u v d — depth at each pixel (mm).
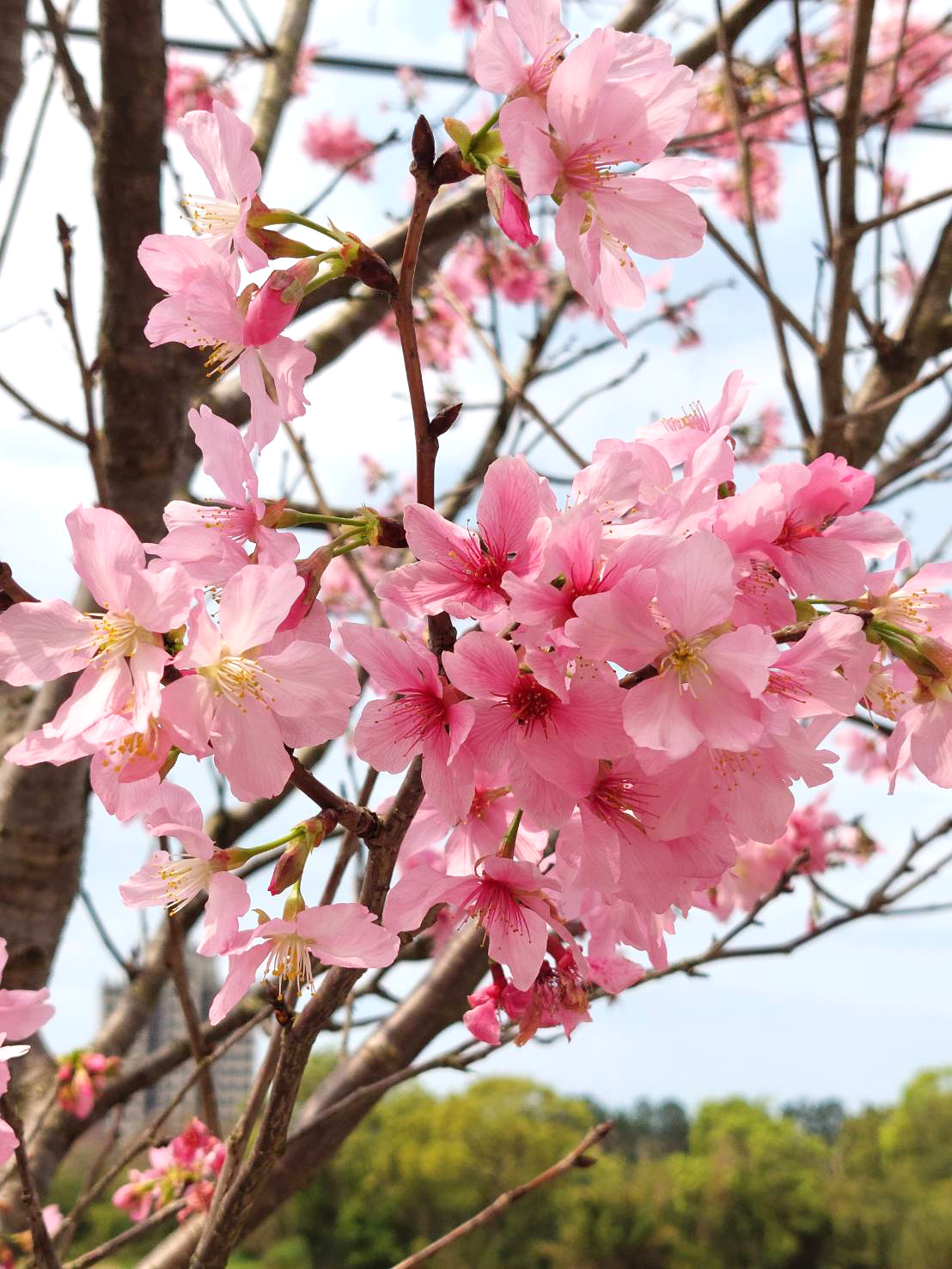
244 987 225
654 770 207
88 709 216
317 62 853
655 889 222
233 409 575
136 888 241
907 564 249
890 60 528
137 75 441
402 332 234
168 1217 417
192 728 210
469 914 233
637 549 216
